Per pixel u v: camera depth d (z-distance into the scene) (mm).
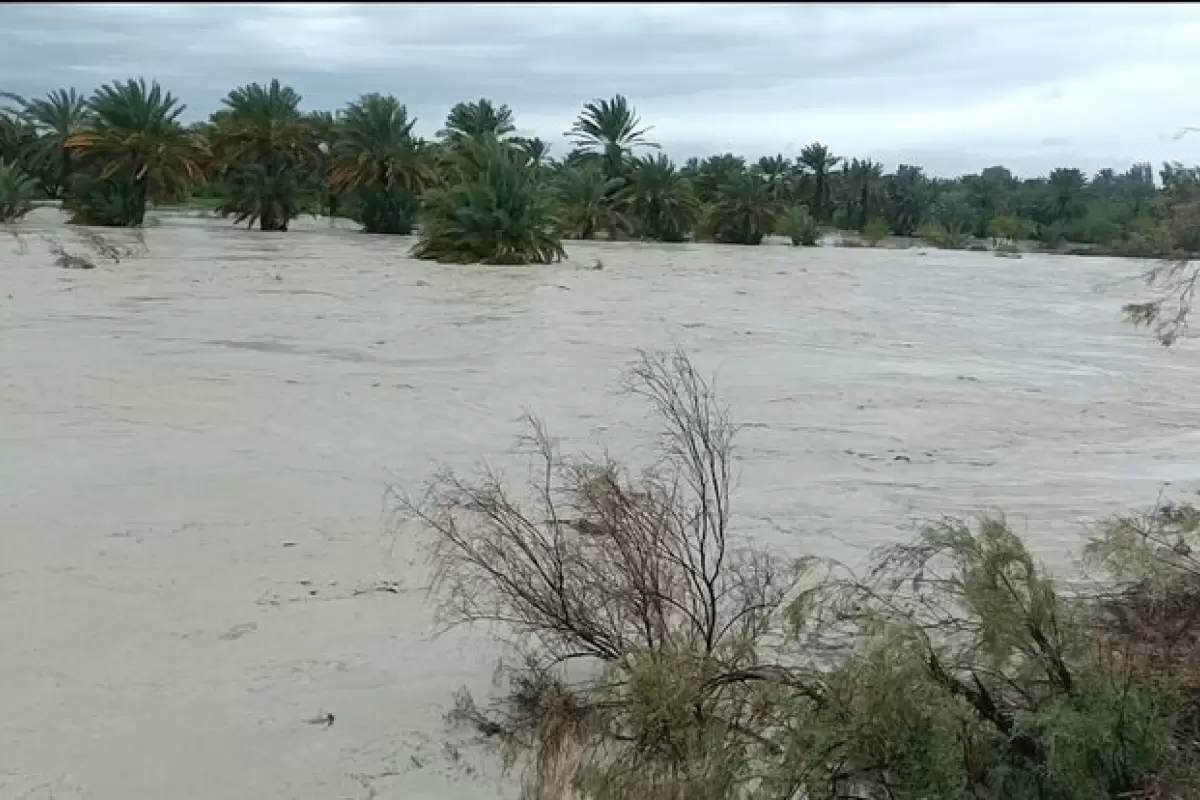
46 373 11625
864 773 3438
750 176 60469
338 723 4605
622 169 59812
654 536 4719
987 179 92562
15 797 3957
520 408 10984
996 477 9391
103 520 7008
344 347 14375
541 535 5172
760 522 7633
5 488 7590
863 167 90562
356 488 7926
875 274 36656
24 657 5059
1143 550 4762
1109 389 14406
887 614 4004
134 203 42844
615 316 19562
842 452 9984
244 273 24812
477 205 33594
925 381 14266
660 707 3715
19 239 28875
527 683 4762
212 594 5883
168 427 9578
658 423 10484
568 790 3938
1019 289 31641
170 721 4566
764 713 3750
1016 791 3428
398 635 5449
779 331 18656
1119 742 3402
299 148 47594
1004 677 3820
